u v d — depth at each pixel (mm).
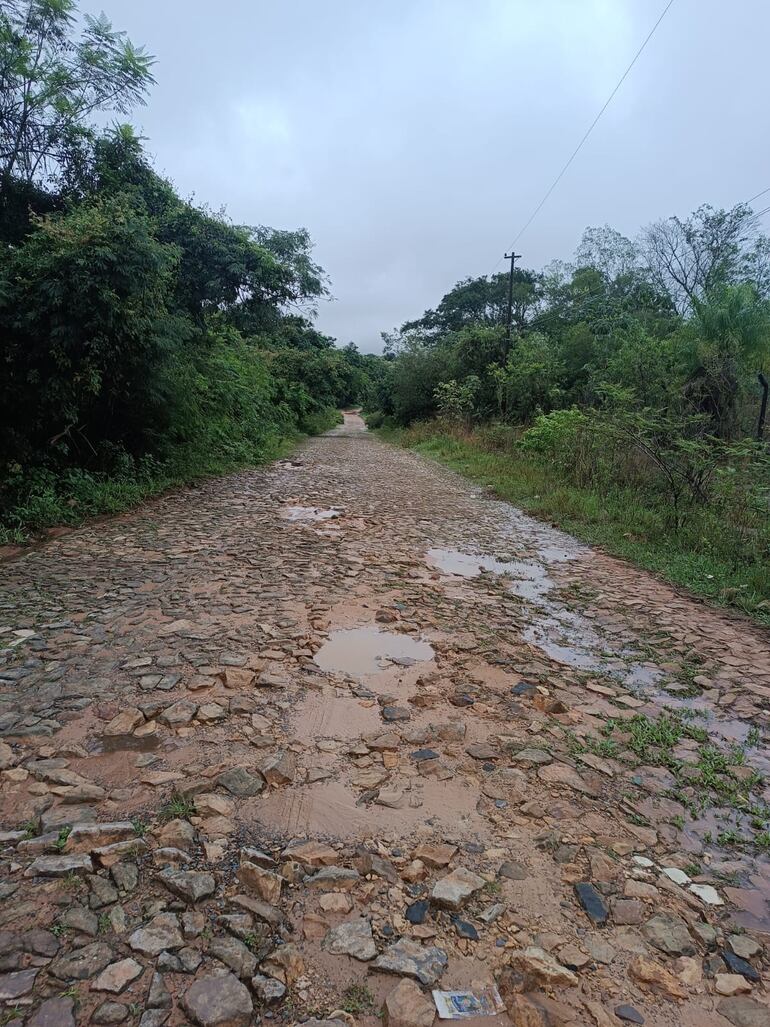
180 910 2070
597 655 4438
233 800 2645
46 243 7648
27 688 3539
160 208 11703
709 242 26719
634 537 8016
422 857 2359
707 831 2621
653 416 9883
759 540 6863
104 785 2719
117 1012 1705
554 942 2004
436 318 52031
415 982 1841
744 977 1918
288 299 14836
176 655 4039
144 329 8766
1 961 1841
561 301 31797
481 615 5141
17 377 7883
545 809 2686
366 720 3359
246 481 13102
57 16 8336
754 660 4395
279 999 1774
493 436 19875
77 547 6770
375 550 7297
